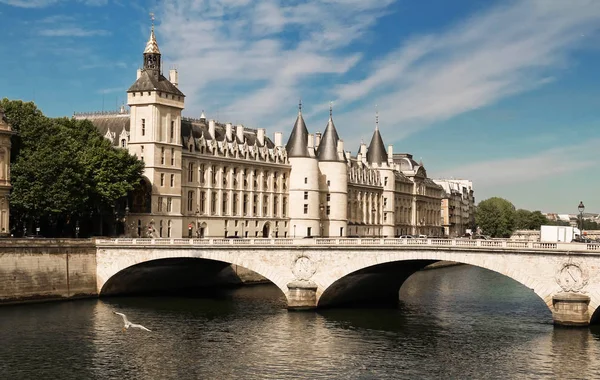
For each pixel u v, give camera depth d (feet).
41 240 340.80
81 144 400.67
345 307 341.82
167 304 346.74
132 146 448.65
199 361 235.61
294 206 563.07
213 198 501.56
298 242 330.13
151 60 458.09
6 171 350.02
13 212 376.07
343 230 584.81
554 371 223.92
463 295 396.37
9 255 328.49
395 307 344.49
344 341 264.11
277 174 560.61
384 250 310.45
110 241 363.15
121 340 262.06
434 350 250.78
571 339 259.39
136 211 445.37
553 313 277.44
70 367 226.79
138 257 358.43
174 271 397.19
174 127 461.78
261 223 540.52
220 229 503.20
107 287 366.84
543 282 278.46
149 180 442.09
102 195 392.68
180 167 463.42
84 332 272.92
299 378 218.38
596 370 224.33
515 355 242.58
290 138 575.38
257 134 570.46
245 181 530.27
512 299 377.91
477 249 289.33
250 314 317.83
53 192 359.66
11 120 373.40
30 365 228.02
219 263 398.42
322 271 323.78
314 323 296.71
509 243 287.48
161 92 448.24
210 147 499.92
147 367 228.43
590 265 271.08
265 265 333.01
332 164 579.89
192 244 346.95
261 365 231.71
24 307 324.19
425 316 316.60
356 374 222.48
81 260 358.64
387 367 230.07
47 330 274.98
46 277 342.23
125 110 511.40
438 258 298.97
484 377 219.00
